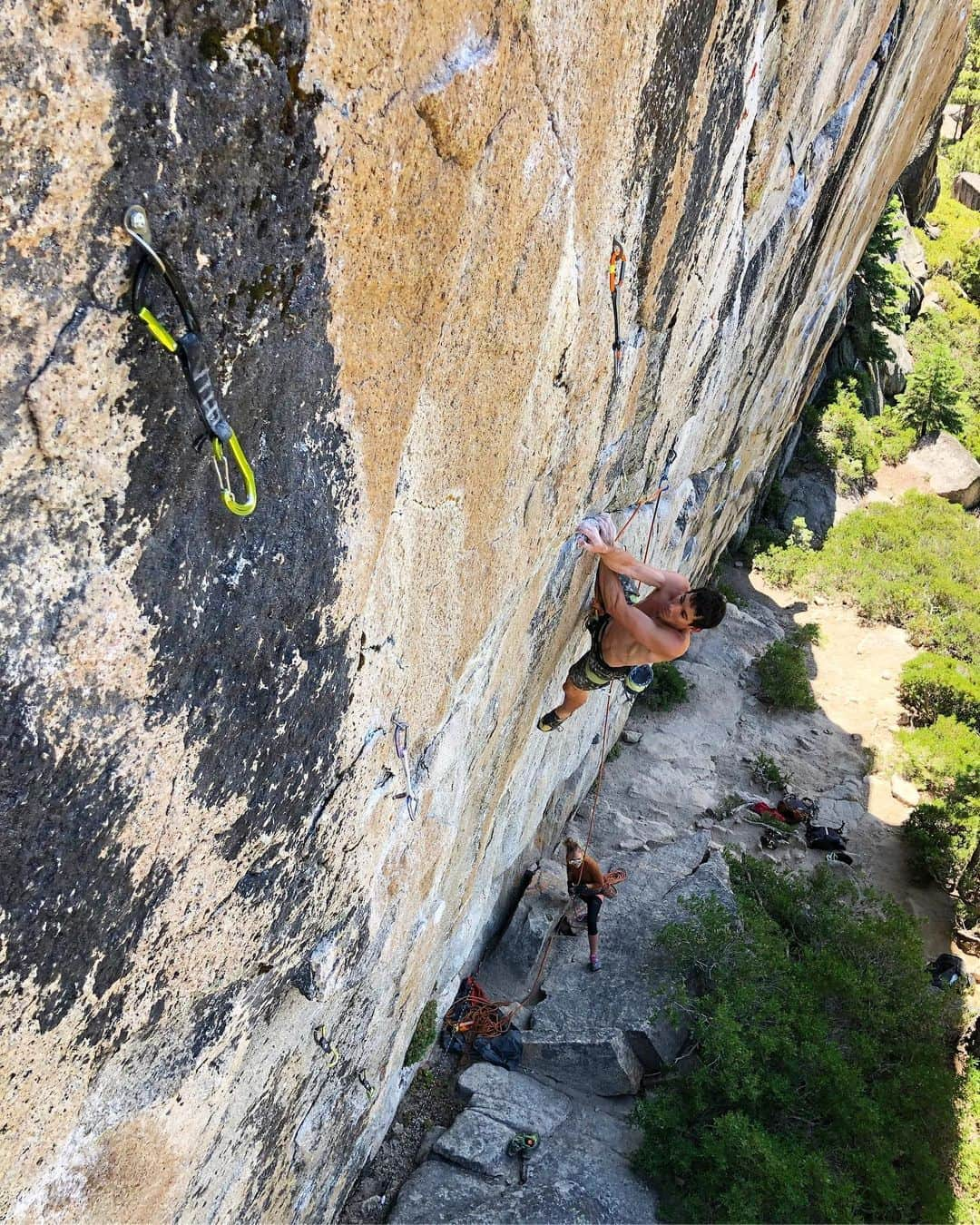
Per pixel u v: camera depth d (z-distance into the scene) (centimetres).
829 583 1858
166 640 204
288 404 215
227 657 229
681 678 1430
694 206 442
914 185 3247
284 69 172
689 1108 743
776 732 1441
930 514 2080
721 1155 692
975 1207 770
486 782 580
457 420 304
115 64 144
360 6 182
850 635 1739
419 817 441
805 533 1970
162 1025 275
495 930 913
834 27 565
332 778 318
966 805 1252
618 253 374
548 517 438
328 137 189
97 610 182
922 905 1164
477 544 366
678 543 942
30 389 153
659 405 555
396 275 232
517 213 277
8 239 141
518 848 855
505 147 254
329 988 401
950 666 1548
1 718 171
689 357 576
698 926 882
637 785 1238
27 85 134
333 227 203
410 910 496
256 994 336
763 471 1623
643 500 675
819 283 1168
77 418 162
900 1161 777
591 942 888
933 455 2320
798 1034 804
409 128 211
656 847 1124
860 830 1273
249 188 177
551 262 314
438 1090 771
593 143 308
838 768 1388
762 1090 757
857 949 910
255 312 192
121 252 158
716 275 548
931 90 1306
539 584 480
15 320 147
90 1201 273
